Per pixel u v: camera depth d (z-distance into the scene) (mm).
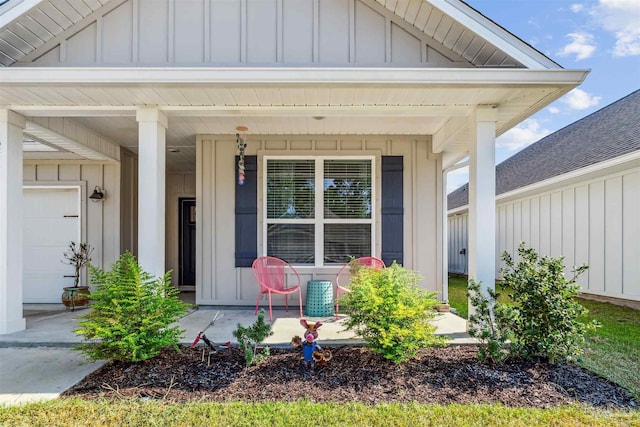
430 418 2557
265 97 4090
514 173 11578
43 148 6113
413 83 3689
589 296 7641
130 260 3588
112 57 4105
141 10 4125
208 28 4133
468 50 4039
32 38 3961
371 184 6211
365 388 2988
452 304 6863
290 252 6164
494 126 4285
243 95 4031
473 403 2770
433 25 4008
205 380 3109
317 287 5375
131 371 3279
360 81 3697
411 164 6230
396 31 4137
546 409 2688
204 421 2514
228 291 6133
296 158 6195
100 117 5164
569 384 3072
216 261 6148
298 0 4156
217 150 6180
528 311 3480
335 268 6094
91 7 4051
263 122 5473
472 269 4316
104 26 4109
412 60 4125
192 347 3803
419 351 3771
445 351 3770
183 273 9055
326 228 6188
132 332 3322
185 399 2809
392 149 6223
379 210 6188
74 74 3631
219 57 4121
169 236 9039
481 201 4246
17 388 2996
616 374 3289
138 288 3410
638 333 4809
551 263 3535
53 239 7176
